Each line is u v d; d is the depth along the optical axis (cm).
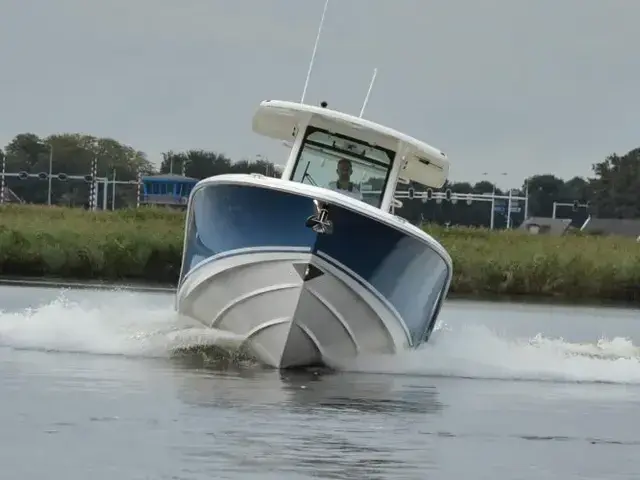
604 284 9969
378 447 2800
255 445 2720
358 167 4375
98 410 3064
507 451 2848
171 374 3816
